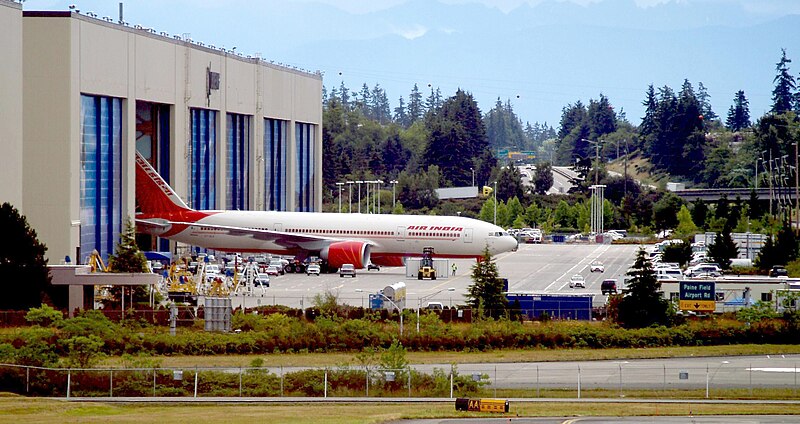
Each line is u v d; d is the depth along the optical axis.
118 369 131.00
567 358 154.50
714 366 147.75
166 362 147.75
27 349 135.88
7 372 130.25
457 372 135.00
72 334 151.00
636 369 145.25
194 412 114.88
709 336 167.75
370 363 143.88
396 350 134.88
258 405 121.31
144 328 167.88
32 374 130.12
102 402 122.44
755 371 143.62
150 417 109.94
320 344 158.75
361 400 124.12
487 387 131.38
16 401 121.75
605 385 133.12
